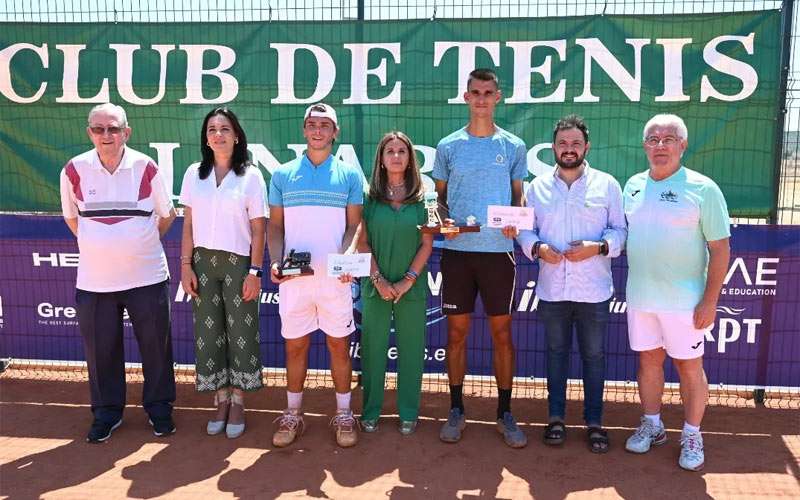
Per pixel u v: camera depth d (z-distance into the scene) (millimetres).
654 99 4734
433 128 4918
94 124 3910
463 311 4062
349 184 3986
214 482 3639
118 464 3852
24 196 5191
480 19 4797
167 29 4984
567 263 3891
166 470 3777
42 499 3467
